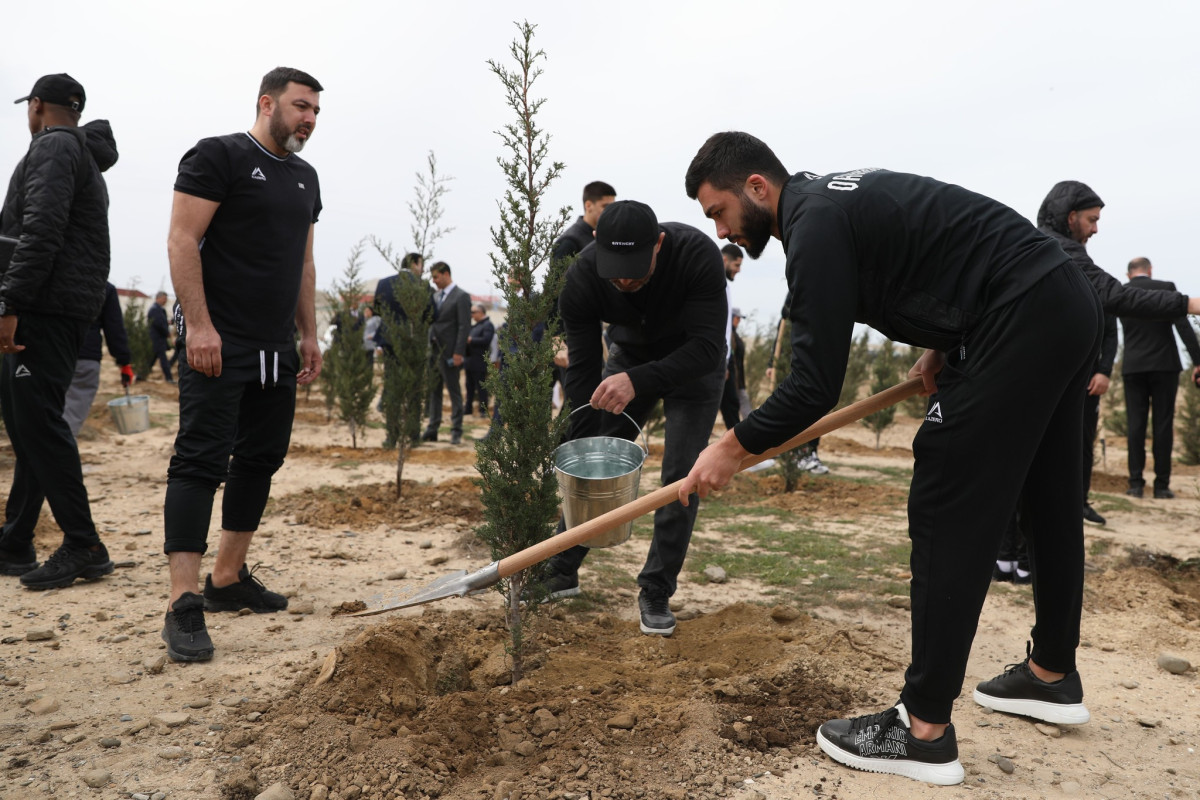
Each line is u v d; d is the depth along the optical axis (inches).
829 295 93.0
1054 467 108.8
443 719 105.9
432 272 417.1
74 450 165.3
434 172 313.0
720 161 105.0
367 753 98.0
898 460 414.9
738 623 151.7
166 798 90.8
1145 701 126.2
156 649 133.9
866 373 552.1
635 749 102.2
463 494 261.7
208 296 139.1
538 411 121.1
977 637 152.7
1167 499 326.3
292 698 113.3
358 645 119.0
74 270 159.0
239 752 100.7
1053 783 100.7
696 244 146.9
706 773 98.0
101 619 146.3
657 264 145.9
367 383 375.6
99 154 167.0
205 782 93.7
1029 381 92.5
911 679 99.8
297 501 250.7
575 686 119.3
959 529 95.9
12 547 171.0
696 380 149.4
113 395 524.1
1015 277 92.6
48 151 152.3
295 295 147.9
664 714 110.1
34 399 158.9
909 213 95.3
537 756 100.7
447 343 413.4
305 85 140.9
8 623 143.8
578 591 168.9
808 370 93.7
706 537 227.3
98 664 127.3
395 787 92.5
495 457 122.6
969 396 94.4
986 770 103.2
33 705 111.0
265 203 139.8
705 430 153.1
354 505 246.8
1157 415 327.3
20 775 94.8
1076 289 94.0
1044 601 112.3
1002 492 95.3
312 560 192.9
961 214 95.4
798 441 105.8
